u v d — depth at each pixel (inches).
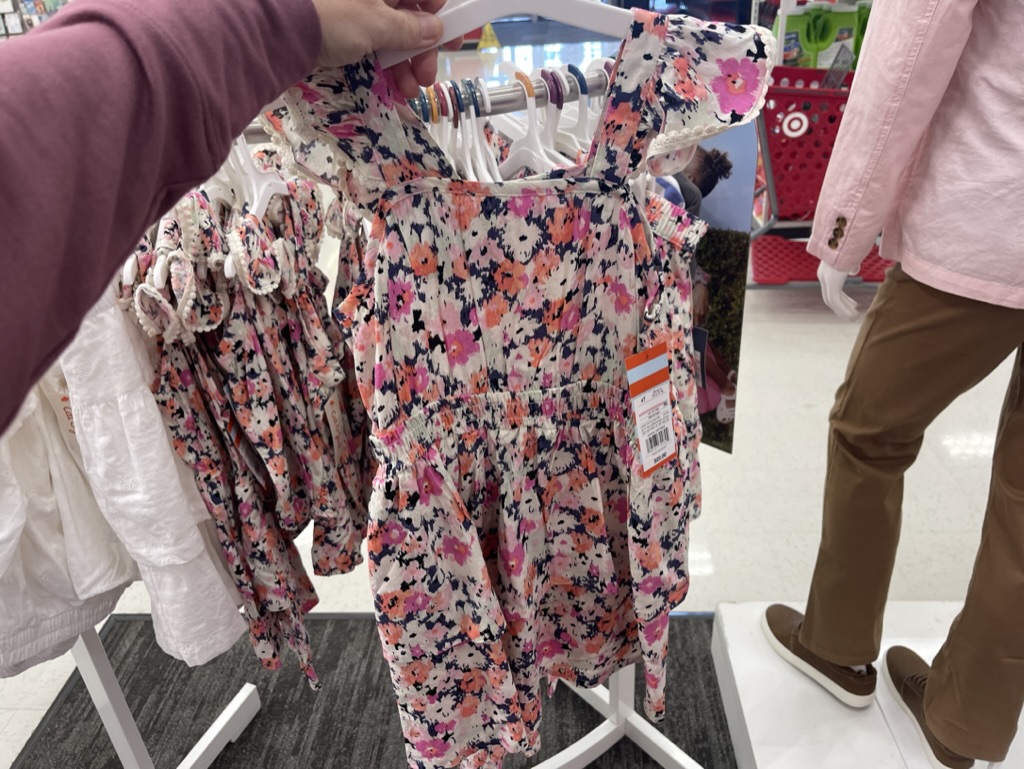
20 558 39.0
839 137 43.5
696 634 72.4
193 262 36.9
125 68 16.3
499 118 40.9
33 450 38.6
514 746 37.5
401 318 29.8
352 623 76.2
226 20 18.4
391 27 23.5
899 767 55.2
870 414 48.2
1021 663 47.7
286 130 29.1
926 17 36.1
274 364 41.3
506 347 32.8
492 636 34.9
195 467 41.8
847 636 56.5
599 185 30.6
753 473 93.6
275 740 65.1
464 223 29.8
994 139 37.8
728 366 54.9
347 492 49.2
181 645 41.7
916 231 41.8
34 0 111.7
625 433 35.6
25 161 14.4
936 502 87.2
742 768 59.3
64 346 17.0
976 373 44.2
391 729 65.5
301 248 42.3
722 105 29.6
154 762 63.9
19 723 68.2
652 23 27.4
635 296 33.3
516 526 35.2
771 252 139.1
